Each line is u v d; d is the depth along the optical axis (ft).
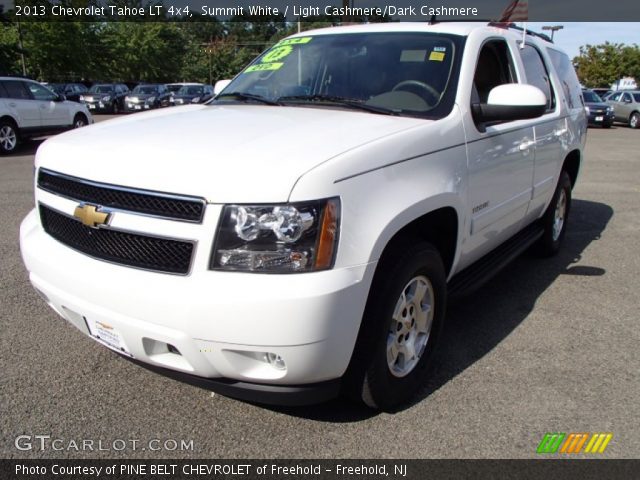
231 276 7.17
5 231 19.44
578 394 10.03
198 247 7.23
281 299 7.06
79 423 8.89
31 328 12.00
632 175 36.09
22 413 9.08
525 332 12.57
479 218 11.11
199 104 12.56
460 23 12.59
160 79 167.32
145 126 9.60
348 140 8.35
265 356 7.63
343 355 7.82
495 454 8.43
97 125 10.34
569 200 18.48
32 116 44.34
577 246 19.69
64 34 121.49
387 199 8.15
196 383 8.16
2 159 38.99
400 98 10.75
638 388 10.28
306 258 7.24
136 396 9.65
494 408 9.57
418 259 8.94
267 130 8.89
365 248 7.70
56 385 9.90
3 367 10.43
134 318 7.66
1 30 117.08
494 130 11.29
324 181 7.37
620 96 84.53
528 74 14.20
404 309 9.30
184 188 7.32
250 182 7.19
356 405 9.58
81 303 8.17
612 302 14.44
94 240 8.12
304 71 12.33
